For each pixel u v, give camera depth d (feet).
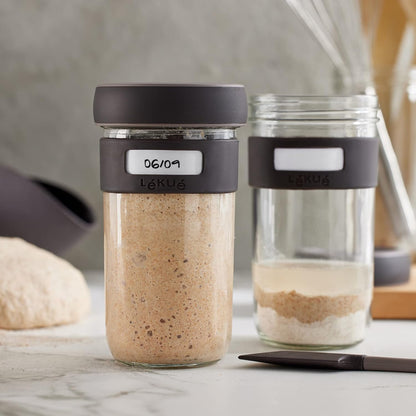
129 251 3.32
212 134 3.30
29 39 6.03
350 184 3.75
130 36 6.00
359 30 4.95
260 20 5.94
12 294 4.21
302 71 5.95
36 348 3.81
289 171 3.76
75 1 6.00
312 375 3.30
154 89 3.17
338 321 3.74
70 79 6.04
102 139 3.36
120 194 3.32
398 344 3.88
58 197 5.69
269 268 3.83
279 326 3.79
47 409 2.87
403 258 4.67
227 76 5.98
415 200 5.08
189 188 3.27
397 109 5.03
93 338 4.04
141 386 3.14
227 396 3.01
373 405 2.91
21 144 6.08
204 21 5.97
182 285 3.31
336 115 3.72
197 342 3.35
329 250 3.81
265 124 3.81
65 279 4.40
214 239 3.35
